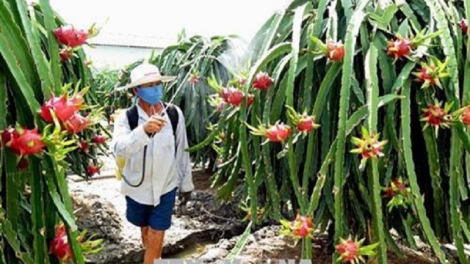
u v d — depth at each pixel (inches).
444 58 44.6
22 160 26.1
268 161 47.8
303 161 48.0
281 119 47.8
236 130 51.7
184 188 75.8
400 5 45.6
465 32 45.8
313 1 51.0
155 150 69.5
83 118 26.3
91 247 29.3
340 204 39.8
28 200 31.2
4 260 25.5
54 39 28.8
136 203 72.2
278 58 49.9
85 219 87.7
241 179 72.1
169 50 134.4
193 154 123.6
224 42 118.9
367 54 41.2
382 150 41.6
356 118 39.9
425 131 42.0
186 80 118.7
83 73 64.8
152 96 67.6
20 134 23.7
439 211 44.9
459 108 41.2
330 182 45.8
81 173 79.4
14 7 27.2
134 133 65.1
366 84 40.7
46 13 28.9
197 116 118.0
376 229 39.0
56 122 24.3
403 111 40.2
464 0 44.5
